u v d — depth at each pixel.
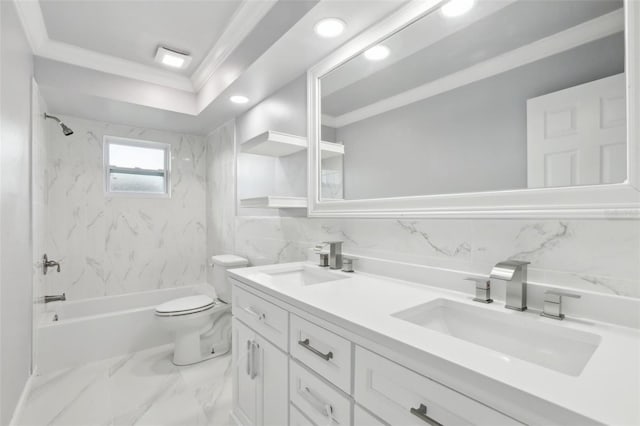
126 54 2.35
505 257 1.09
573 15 0.94
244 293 1.55
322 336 1.01
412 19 1.36
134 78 2.56
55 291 2.78
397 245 1.46
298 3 1.50
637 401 0.51
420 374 0.72
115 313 2.56
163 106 2.70
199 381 2.17
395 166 1.46
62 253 2.83
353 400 0.90
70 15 1.87
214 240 3.37
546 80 0.99
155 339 2.72
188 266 3.49
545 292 0.93
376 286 1.30
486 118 1.14
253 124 2.61
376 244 1.57
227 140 3.08
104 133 3.05
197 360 2.44
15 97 1.62
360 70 1.63
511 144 1.07
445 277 1.25
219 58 2.26
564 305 0.94
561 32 0.97
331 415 0.97
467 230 1.20
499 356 0.67
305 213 2.04
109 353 2.51
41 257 2.39
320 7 1.40
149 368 2.34
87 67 2.36
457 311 1.09
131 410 1.84
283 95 2.21
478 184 1.16
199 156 3.59
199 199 3.58
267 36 1.74
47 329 2.28
